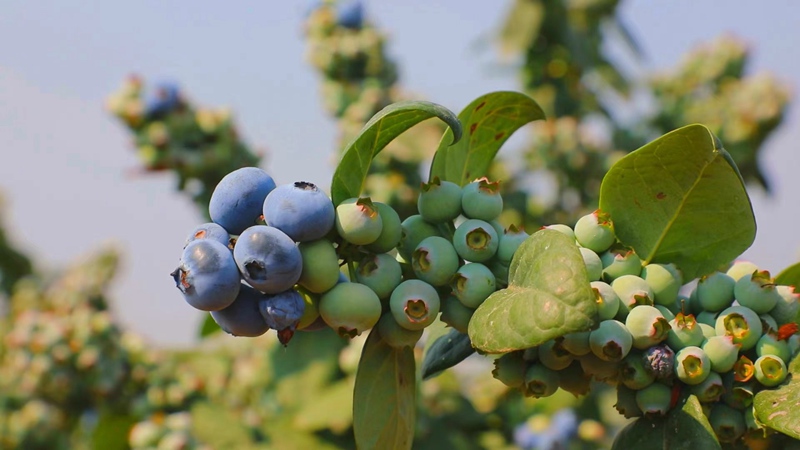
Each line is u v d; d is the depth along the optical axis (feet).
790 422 1.62
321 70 3.38
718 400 1.69
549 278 1.57
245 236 1.61
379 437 1.71
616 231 1.75
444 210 1.70
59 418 3.09
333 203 1.66
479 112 1.80
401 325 1.66
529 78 3.68
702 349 1.67
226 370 3.00
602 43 3.79
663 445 1.67
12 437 3.03
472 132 1.82
